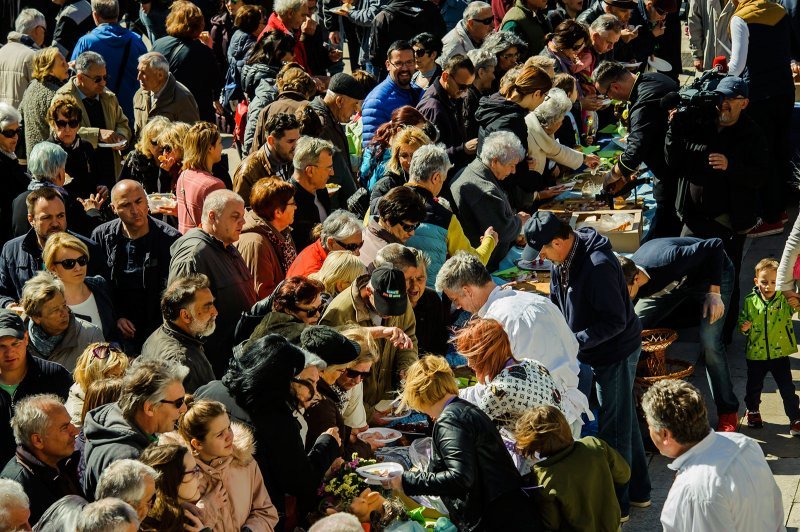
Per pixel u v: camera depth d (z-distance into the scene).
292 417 6.82
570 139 13.93
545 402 7.36
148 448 6.02
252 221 9.66
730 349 12.18
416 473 6.91
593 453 6.86
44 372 7.97
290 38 14.86
